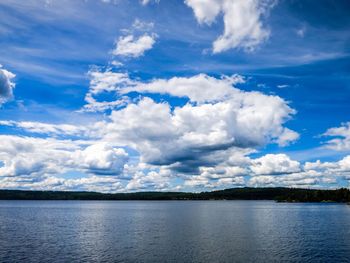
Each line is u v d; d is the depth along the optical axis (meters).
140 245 65.38
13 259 53.78
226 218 133.75
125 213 175.75
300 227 97.81
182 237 76.06
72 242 69.94
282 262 51.28
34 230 92.94
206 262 51.28
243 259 53.12
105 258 54.22
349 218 130.88
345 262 51.28
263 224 106.94
